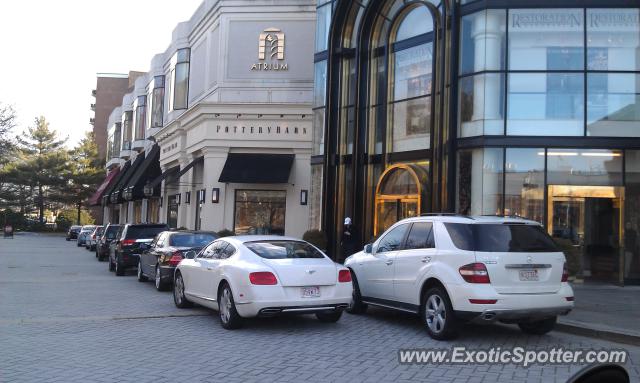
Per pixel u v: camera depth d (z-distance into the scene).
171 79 36.75
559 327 9.80
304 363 7.31
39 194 70.44
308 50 28.08
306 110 27.27
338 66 22.70
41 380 6.41
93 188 71.31
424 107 19.34
